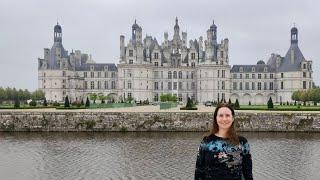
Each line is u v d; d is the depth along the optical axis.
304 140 61.12
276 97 199.62
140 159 44.44
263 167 40.12
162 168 39.69
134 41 194.00
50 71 196.25
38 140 60.72
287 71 193.62
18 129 73.69
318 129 73.50
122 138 63.56
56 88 196.62
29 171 38.34
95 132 72.44
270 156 46.25
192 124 74.31
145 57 198.88
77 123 73.94
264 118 74.56
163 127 74.31
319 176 36.28
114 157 45.75
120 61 193.50
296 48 195.38
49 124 73.94
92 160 43.91
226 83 192.00
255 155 46.97
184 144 56.31
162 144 56.34
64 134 69.19
